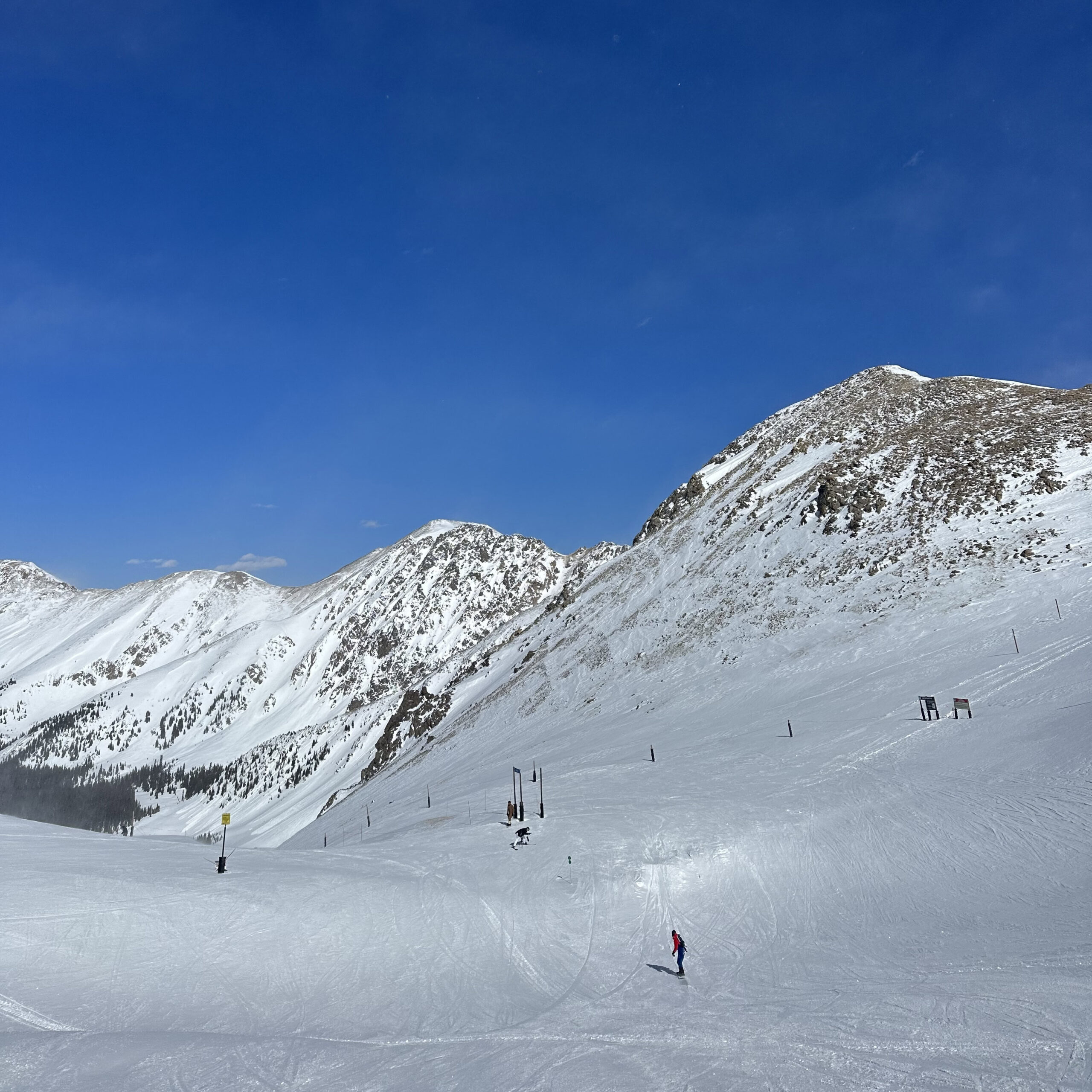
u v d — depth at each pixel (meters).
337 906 22.97
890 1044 13.65
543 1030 15.91
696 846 26.78
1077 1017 13.47
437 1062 14.46
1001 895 19.92
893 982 16.42
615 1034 15.51
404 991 18.03
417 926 21.91
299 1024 16.30
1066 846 21.38
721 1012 16.17
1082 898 18.53
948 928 18.83
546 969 19.38
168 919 21.09
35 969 17.83
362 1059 14.56
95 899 21.92
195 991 17.58
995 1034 13.40
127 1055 14.37
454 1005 17.28
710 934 21.05
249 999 17.38
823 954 18.77
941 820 25.12
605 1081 13.38
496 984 18.47
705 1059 13.96
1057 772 25.97
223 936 20.44
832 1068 13.09
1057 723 29.88
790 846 25.80
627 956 20.08
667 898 23.56
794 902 22.28
